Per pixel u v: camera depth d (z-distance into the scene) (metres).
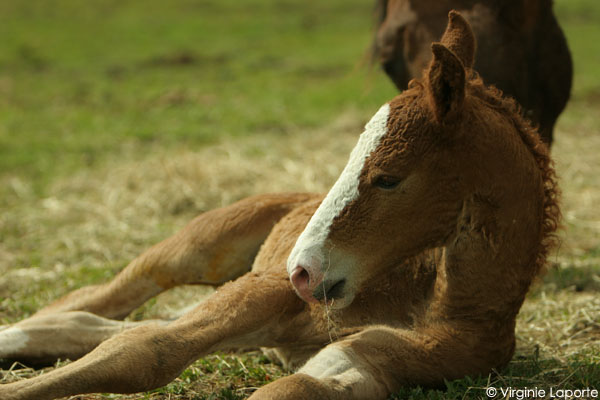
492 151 4.38
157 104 17.20
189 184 10.80
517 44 7.10
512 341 4.98
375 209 4.31
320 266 4.30
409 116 4.30
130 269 6.03
